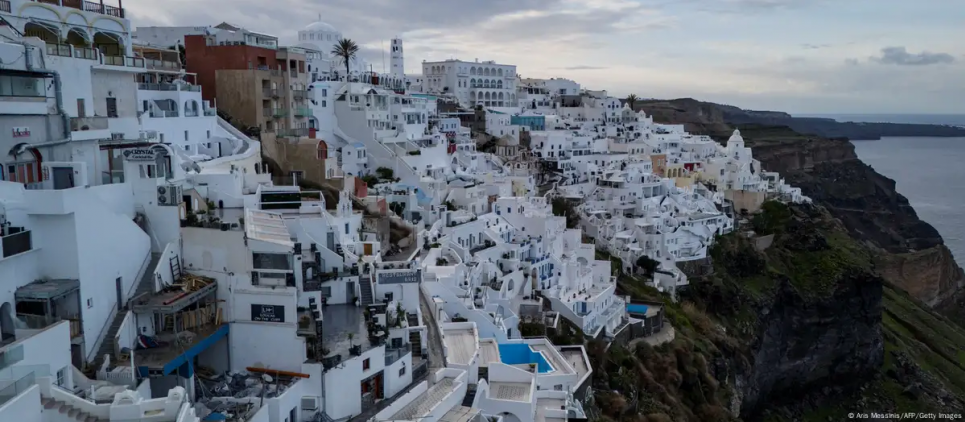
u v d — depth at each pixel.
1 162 43.31
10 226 36.47
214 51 95.12
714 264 134.12
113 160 54.62
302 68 106.12
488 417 48.84
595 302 90.56
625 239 125.62
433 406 44.84
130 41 70.88
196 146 80.12
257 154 83.25
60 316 37.62
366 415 44.09
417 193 98.00
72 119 50.34
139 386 37.16
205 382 42.22
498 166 146.00
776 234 157.75
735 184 178.00
